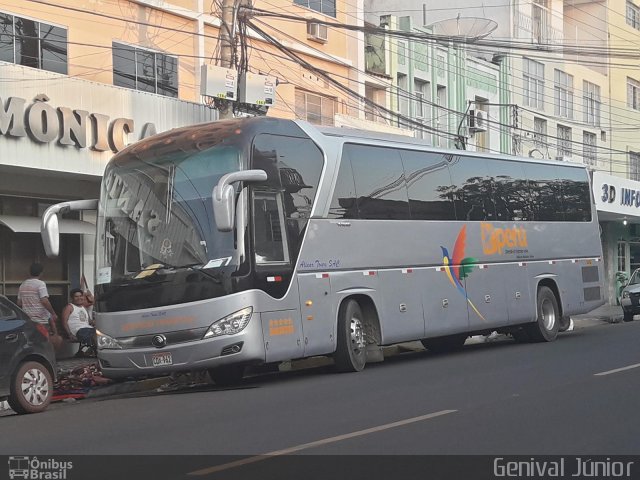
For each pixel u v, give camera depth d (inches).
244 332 462.3
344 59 1016.9
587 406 380.5
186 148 493.7
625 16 1729.8
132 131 655.8
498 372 513.7
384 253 572.1
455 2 1413.6
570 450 294.4
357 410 382.6
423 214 613.0
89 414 421.1
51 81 598.2
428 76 1178.0
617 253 1525.6
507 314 687.1
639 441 308.3
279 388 479.5
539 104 1441.9
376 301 560.7
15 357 434.9
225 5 713.6
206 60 814.5
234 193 467.8
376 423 348.2
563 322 807.7
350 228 546.9
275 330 480.4
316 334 510.9
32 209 672.4
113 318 486.9
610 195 1295.5
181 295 468.8
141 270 482.0
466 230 653.9
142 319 476.7
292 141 514.6
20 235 680.4
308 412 381.7
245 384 527.5
